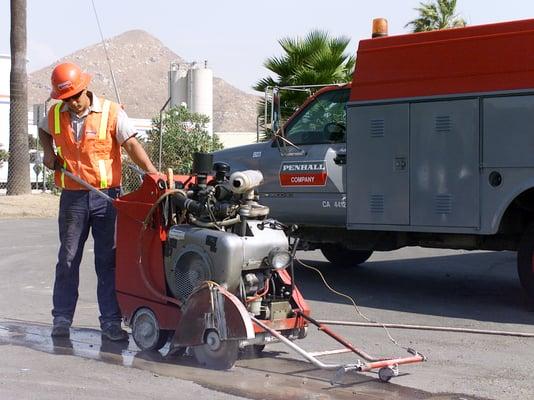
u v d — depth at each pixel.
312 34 19.61
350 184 8.95
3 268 10.52
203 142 24.02
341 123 9.32
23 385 5.07
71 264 6.32
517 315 8.04
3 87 41.53
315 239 9.74
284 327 5.61
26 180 21.06
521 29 7.74
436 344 6.63
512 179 7.82
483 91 7.97
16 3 20.05
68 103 6.05
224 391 5.00
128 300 5.98
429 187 8.37
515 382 5.44
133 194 5.93
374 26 8.95
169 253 5.73
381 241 9.20
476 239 8.48
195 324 5.45
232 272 5.39
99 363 5.62
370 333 7.05
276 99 9.79
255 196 5.68
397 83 8.58
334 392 5.04
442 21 25.27
